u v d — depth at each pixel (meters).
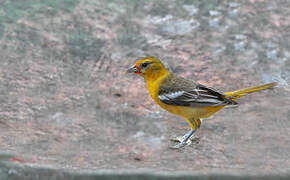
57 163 9.66
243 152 10.45
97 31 16.23
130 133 11.39
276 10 17.56
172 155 10.38
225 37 16.05
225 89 13.33
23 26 16.22
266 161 9.95
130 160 9.98
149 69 11.68
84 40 15.69
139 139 11.12
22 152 10.11
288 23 16.81
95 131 11.35
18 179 9.05
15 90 12.99
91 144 10.72
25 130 11.18
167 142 11.05
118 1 18.03
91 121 11.80
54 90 13.12
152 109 12.57
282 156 10.26
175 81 11.60
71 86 13.37
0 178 9.05
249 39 15.93
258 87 11.55
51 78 13.70
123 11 17.42
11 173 9.22
